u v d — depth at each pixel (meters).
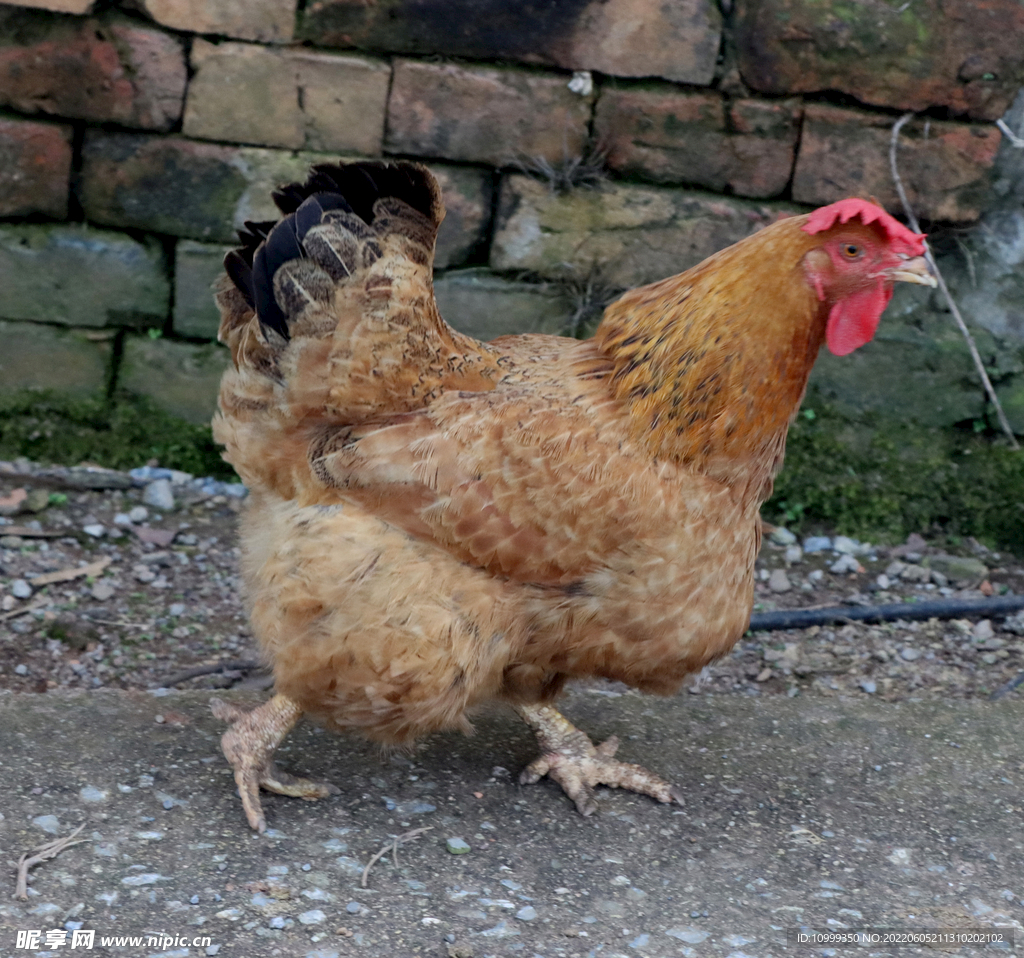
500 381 2.89
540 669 2.93
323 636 2.66
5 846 2.66
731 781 3.27
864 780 3.30
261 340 2.78
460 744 3.38
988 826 3.10
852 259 2.74
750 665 4.17
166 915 2.49
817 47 4.54
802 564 4.86
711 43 4.55
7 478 4.76
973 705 3.77
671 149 4.71
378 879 2.70
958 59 4.51
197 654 3.92
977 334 4.91
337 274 2.67
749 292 2.74
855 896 2.77
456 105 4.60
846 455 5.04
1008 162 4.74
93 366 4.89
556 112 4.63
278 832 2.84
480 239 4.84
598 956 2.48
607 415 2.77
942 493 5.06
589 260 4.84
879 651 4.27
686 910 2.67
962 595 4.64
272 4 4.42
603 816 3.06
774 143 4.69
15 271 4.70
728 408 2.75
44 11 4.36
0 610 3.98
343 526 2.68
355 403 2.77
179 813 2.87
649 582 2.74
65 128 4.55
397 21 4.49
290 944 2.43
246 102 4.55
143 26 4.43
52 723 3.21
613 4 4.48
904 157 4.68
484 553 2.69
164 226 4.70
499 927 2.55
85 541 4.48
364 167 2.76
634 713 3.64
